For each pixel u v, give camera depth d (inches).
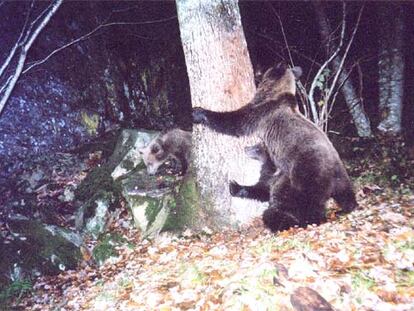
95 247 366.6
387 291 172.1
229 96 290.8
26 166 480.7
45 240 368.2
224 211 311.0
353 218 269.0
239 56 293.3
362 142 477.4
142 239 360.2
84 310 242.8
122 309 210.5
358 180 391.2
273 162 284.2
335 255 205.6
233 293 169.3
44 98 543.5
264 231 294.0
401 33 493.0
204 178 314.7
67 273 347.6
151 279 243.0
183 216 323.6
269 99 278.8
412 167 408.8
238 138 304.5
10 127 499.8
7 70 510.3
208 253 265.1
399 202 314.8
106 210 407.2
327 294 170.1
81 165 498.0
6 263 346.9
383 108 498.6
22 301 314.7
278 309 160.4
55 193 441.1
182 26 296.7
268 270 178.5
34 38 345.7
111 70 613.3
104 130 588.4
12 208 411.2
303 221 272.8
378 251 208.8
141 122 612.7
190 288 204.8
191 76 300.4
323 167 260.2
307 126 268.2
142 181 414.9
